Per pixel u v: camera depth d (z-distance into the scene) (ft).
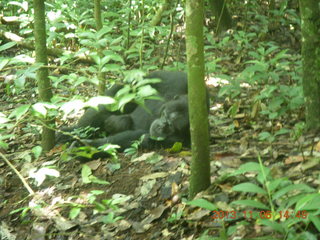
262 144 18.20
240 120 20.51
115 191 17.17
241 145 18.24
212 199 15.25
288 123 19.48
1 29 28.66
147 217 16.03
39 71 18.52
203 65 14.46
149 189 16.88
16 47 29.22
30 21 28.07
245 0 33.30
